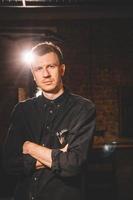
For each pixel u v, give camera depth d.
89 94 8.59
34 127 2.42
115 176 7.06
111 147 7.35
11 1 8.41
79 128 2.40
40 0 8.32
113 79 8.62
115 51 8.64
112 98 8.61
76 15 8.42
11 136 2.46
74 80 8.57
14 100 8.45
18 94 8.42
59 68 2.42
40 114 2.42
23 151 2.39
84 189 6.59
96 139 8.43
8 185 8.03
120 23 8.63
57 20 8.49
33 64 2.40
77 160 2.34
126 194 6.88
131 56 8.65
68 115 2.41
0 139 8.38
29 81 8.34
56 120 2.41
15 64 8.43
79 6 8.32
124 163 6.99
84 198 6.56
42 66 2.38
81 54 8.59
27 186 2.37
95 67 8.62
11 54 8.45
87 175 7.05
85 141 2.40
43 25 8.46
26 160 2.36
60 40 8.51
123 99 8.72
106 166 7.26
